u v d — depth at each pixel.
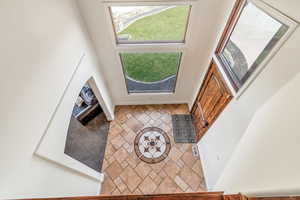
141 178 2.84
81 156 2.94
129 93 3.77
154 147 3.24
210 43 2.57
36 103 1.37
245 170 1.25
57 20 1.69
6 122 1.09
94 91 2.92
